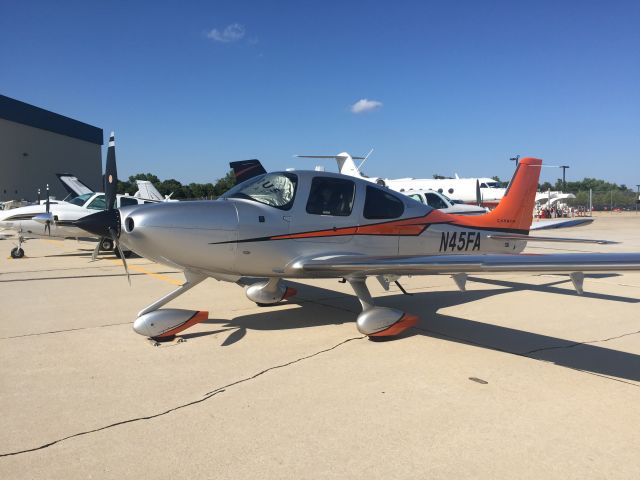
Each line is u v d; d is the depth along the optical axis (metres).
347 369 3.83
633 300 6.64
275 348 4.38
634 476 2.34
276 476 2.32
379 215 5.45
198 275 4.89
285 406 3.12
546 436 2.74
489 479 2.30
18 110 44.69
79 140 54.69
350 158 26.02
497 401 3.22
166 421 2.90
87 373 3.73
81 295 7.02
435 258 4.34
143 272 9.57
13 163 44.72
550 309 6.06
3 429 2.79
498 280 8.40
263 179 5.11
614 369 3.84
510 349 4.37
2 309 6.04
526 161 7.18
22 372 3.75
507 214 7.02
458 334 4.88
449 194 27.48
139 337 4.74
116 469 2.38
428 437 2.72
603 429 2.83
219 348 4.38
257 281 6.91
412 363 3.98
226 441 2.66
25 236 12.42
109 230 4.41
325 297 6.81
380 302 6.51
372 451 2.56
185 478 2.30
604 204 51.88
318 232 5.04
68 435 2.72
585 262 3.43
